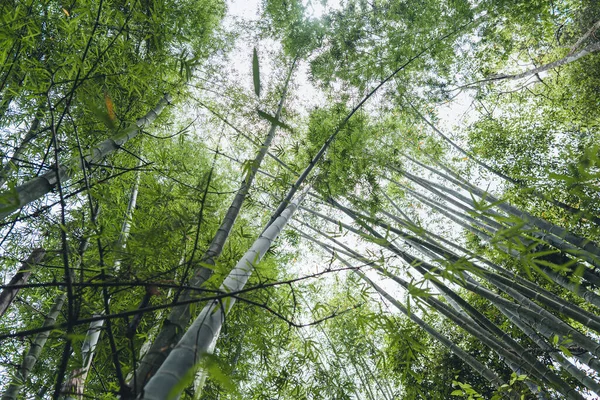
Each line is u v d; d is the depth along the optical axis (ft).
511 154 21.53
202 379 4.68
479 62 22.18
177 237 6.52
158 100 11.64
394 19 15.67
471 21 15.93
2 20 6.26
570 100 22.16
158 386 4.33
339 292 20.30
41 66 7.21
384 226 14.06
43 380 10.55
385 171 19.07
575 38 21.30
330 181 13.79
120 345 7.76
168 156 11.12
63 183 8.18
